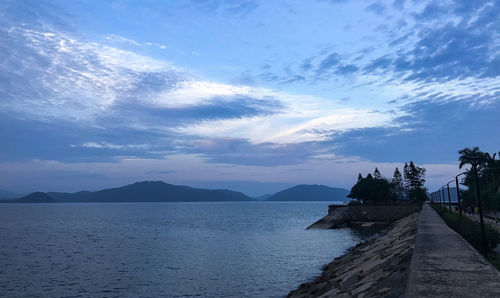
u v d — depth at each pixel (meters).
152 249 47.75
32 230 80.88
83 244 54.12
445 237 19.41
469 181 87.69
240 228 82.62
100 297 24.78
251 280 28.48
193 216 146.75
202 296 24.44
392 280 13.23
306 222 104.94
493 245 20.06
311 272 31.08
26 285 28.22
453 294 8.04
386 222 82.56
